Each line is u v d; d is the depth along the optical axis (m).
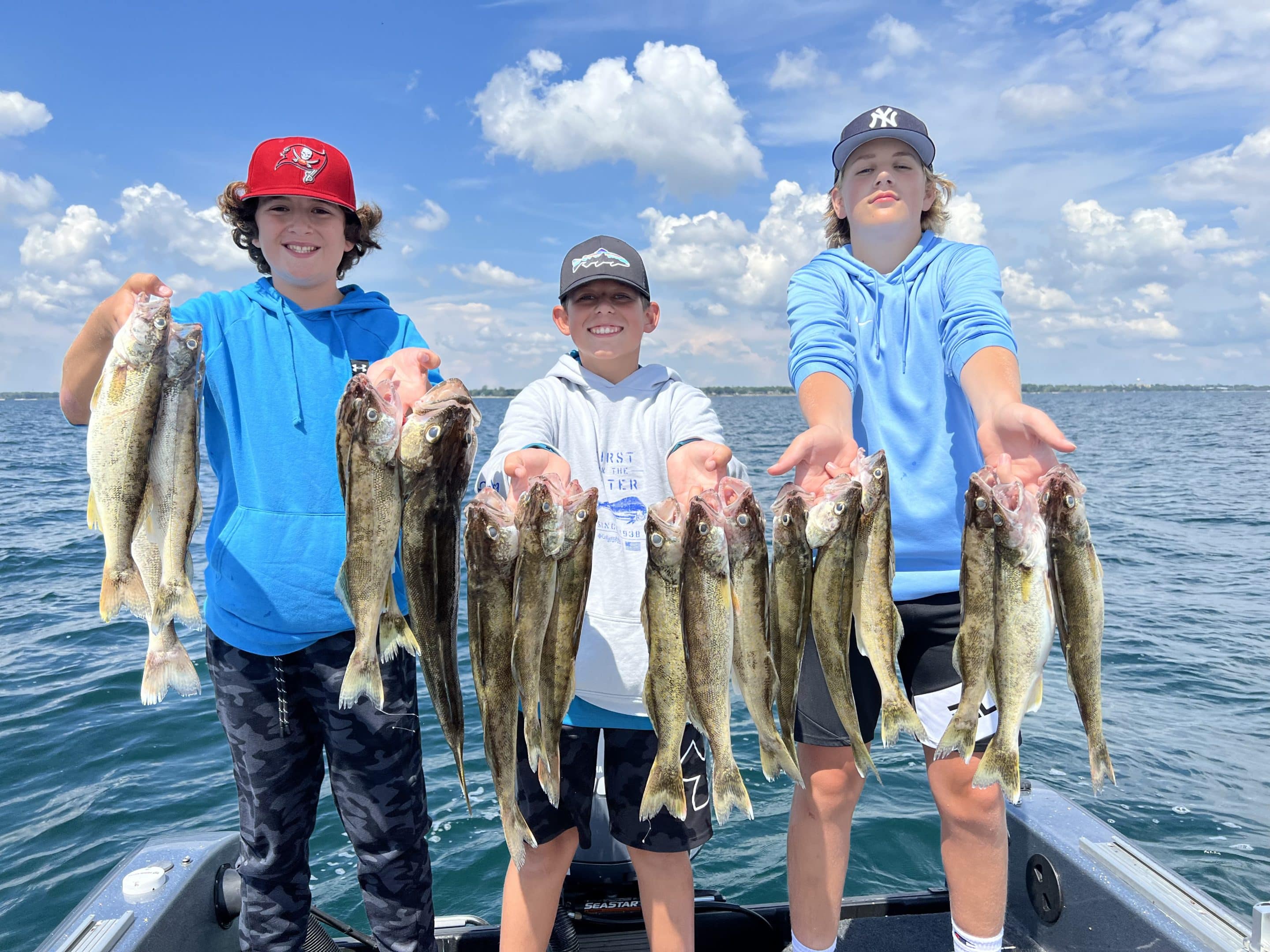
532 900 2.74
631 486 2.89
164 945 2.77
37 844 5.31
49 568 13.27
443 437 2.35
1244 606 11.27
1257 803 5.79
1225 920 2.69
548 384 3.04
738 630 2.47
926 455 2.92
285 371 2.73
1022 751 6.63
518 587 2.40
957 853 2.87
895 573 2.73
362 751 2.62
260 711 2.64
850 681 2.53
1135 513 20.58
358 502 2.39
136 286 2.61
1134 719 7.29
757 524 2.44
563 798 2.75
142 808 5.70
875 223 3.00
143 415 2.59
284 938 2.74
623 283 2.85
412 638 2.46
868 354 3.01
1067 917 3.11
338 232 2.82
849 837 3.00
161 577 2.64
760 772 6.33
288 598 2.57
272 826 2.69
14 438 54.84
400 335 2.96
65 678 8.15
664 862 2.70
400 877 2.71
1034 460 2.53
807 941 2.95
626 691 2.69
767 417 85.50
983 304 2.73
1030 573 2.45
